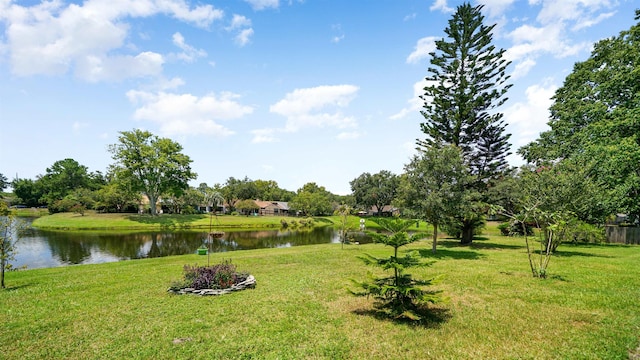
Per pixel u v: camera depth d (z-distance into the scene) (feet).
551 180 42.14
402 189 53.67
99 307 24.25
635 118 60.90
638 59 64.54
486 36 72.69
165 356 16.10
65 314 22.61
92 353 16.56
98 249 79.46
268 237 115.03
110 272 39.55
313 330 19.53
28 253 72.02
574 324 19.90
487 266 40.57
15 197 257.75
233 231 142.10
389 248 64.54
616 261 43.19
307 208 241.76
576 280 31.30
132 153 163.12
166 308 23.88
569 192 40.27
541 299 25.18
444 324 20.29
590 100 76.64
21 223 34.55
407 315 20.35
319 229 163.32
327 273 37.55
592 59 78.95
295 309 23.61
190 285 29.07
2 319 21.71
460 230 71.97
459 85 76.33
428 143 82.69
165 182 170.81
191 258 52.60
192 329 19.63
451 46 76.18
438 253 54.24
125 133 163.73
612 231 75.82
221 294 27.96
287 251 60.54
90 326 20.25
